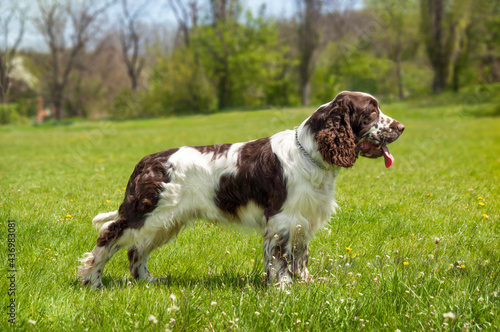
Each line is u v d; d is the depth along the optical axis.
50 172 10.63
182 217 4.05
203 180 3.97
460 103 33.09
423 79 45.12
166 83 45.41
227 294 3.62
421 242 4.85
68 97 53.53
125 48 53.19
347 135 3.85
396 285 3.46
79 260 4.05
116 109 45.50
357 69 45.56
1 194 7.49
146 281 4.11
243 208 3.97
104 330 3.04
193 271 4.36
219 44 46.72
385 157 3.98
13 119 39.97
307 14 46.38
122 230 4.01
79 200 7.06
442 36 42.84
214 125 27.03
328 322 3.07
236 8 48.16
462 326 2.95
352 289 3.54
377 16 44.69
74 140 21.98
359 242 4.97
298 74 48.91
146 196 3.95
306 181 3.84
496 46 42.38
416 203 6.52
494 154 12.26
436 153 13.00
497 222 5.52
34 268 4.15
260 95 49.94
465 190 7.32
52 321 3.21
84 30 50.00
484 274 3.77
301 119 24.28
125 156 14.23
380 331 2.99
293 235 3.89
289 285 3.66
